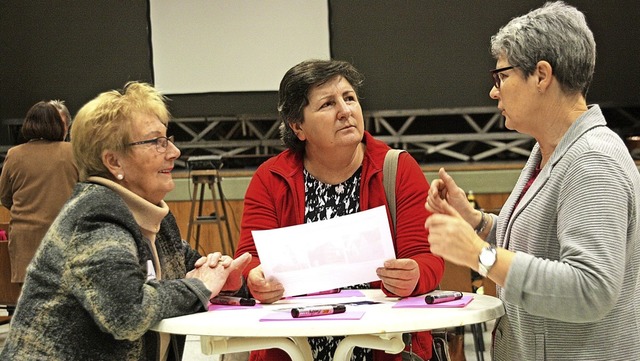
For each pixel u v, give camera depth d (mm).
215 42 8750
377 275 2010
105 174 1976
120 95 1990
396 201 2271
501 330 1924
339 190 2336
